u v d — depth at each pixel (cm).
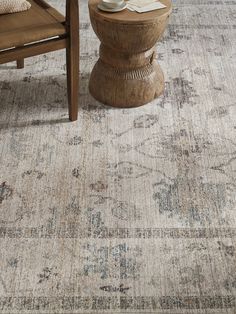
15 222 173
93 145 204
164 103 227
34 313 147
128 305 150
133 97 220
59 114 220
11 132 210
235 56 260
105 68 218
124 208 179
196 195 185
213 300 151
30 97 229
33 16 194
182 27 280
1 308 148
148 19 193
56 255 163
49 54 257
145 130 212
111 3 197
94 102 227
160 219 175
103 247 166
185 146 205
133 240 168
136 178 191
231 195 185
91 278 157
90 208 179
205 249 166
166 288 154
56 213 177
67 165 196
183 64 253
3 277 156
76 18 187
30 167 194
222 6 301
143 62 214
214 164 198
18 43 182
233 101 230
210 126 216
